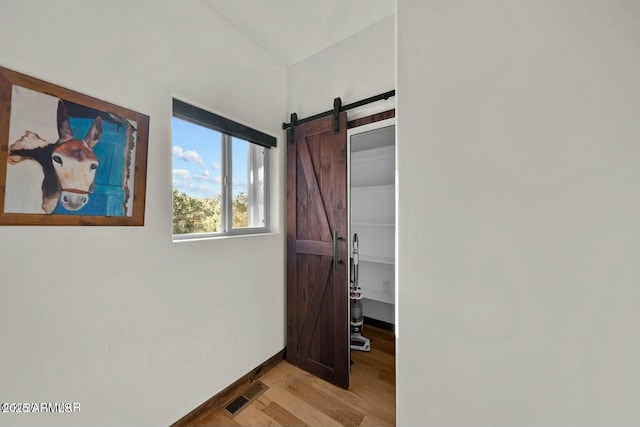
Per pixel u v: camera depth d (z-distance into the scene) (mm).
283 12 1557
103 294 1065
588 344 614
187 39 1386
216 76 1541
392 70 1568
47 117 921
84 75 1011
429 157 825
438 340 807
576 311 625
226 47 1604
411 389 854
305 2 1489
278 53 1934
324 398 1600
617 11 585
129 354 1146
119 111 1111
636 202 570
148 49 1216
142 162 1189
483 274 737
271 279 1953
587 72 613
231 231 1755
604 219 598
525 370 682
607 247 595
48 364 925
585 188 616
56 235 941
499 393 715
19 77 860
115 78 1101
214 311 1523
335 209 1775
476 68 749
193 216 1536
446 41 799
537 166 666
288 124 2049
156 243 1246
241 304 1702
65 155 962
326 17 1599
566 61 635
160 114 1262
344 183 1736
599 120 602
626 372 581
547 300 655
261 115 1867
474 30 754
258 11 1549
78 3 995
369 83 1663
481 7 745
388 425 1387
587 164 614
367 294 2633
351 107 1702
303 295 1945
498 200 715
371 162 2533
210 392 1492
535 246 669
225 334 1590
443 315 798
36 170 896
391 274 2484
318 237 1862
